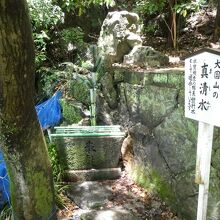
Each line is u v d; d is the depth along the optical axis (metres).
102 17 7.26
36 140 2.98
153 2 5.69
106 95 5.10
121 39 5.28
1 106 2.62
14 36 2.29
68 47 6.14
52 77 5.43
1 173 4.03
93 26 7.17
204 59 2.40
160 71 3.96
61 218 3.80
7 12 2.19
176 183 3.69
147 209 3.89
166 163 3.87
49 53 6.17
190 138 3.43
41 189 3.19
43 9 5.36
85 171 4.56
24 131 2.81
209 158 2.49
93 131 4.59
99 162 4.61
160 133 3.98
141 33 6.83
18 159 2.93
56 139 4.43
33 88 2.75
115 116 5.10
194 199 3.38
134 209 3.89
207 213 3.18
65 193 4.25
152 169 4.17
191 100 2.60
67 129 4.67
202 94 2.45
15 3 2.19
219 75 2.27
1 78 2.45
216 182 3.06
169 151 3.80
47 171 3.22
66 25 6.75
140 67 4.82
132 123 4.69
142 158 4.41
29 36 2.41
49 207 3.35
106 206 3.98
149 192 4.20
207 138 2.47
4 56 2.34
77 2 4.12
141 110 4.43
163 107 3.90
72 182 4.51
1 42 2.28
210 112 2.39
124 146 4.82
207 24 6.83
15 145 2.85
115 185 4.46
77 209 3.98
